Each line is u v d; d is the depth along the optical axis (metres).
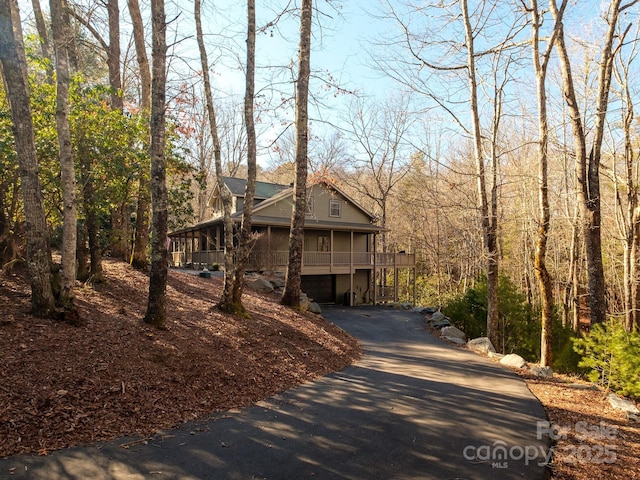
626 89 14.05
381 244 38.91
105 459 3.90
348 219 25.58
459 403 6.15
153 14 7.15
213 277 16.09
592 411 6.14
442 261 32.38
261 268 19.48
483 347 10.74
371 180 39.81
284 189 23.83
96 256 9.52
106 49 12.63
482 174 11.88
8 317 6.05
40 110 7.95
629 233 14.04
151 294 7.36
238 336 8.16
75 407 4.64
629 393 7.12
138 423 4.71
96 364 5.53
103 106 9.05
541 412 5.91
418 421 5.36
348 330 13.16
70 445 4.07
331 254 22.34
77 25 11.87
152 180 7.31
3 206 8.52
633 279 13.38
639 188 14.89
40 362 5.18
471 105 11.84
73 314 6.57
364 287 26.64
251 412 5.47
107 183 9.09
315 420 5.28
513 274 29.12
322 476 3.85
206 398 5.70
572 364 11.30
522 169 18.61
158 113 7.23
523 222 23.44
